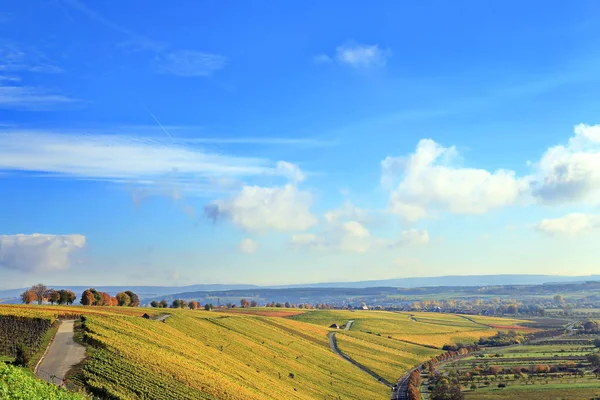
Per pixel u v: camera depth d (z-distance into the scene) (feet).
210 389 284.82
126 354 291.38
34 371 243.40
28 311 378.94
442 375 623.77
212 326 563.89
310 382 481.46
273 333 654.94
